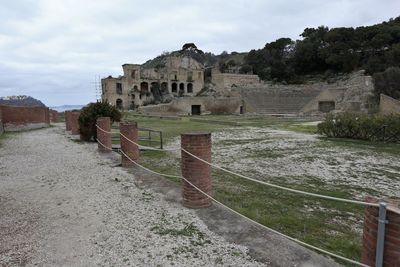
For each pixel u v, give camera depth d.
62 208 6.65
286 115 50.75
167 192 7.61
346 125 19.20
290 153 14.09
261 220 5.99
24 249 4.80
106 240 5.08
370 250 3.49
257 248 4.71
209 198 6.59
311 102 57.91
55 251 4.73
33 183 8.76
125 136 10.49
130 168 10.30
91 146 15.94
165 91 91.12
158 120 40.88
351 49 84.88
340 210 6.85
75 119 22.28
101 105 18.75
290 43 106.56
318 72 93.88
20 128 27.45
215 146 16.66
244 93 65.25
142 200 7.05
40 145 16.70
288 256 4.45
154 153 14.11
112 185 8.30
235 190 8.27
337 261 4.51
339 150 14.81
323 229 5.73
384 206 3.21
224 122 33.06
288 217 6.25
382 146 16.00
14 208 6.69
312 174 10.23
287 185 8.85
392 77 47.09
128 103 82.69
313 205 7.15
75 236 5.25
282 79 95.81
